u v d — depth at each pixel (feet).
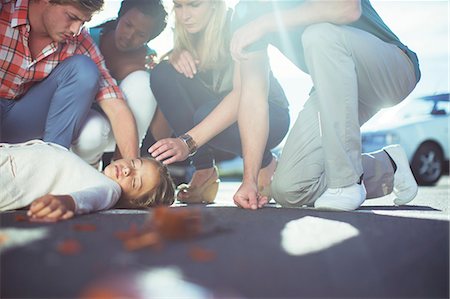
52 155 6.96
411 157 17.58
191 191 9.53
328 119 6.79
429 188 15.19
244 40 7.11
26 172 6.74
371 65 7.09
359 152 7.00
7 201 6.61
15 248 4.12
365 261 3.95
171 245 4.33
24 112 8.27
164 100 9.16
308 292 3.22
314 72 6.81
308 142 7.63
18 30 7.75
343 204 6.84
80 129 8.54
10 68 7.93
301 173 7.64
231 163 18.88
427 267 3.84
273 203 9.64
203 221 5.14
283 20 6.95
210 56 8.74
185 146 7.66
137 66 9.66
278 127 9.02
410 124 17.58
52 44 7.97
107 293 3.06
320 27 6.79
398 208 8.20
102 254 3.96
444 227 5.48
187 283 3.28
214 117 7.93
